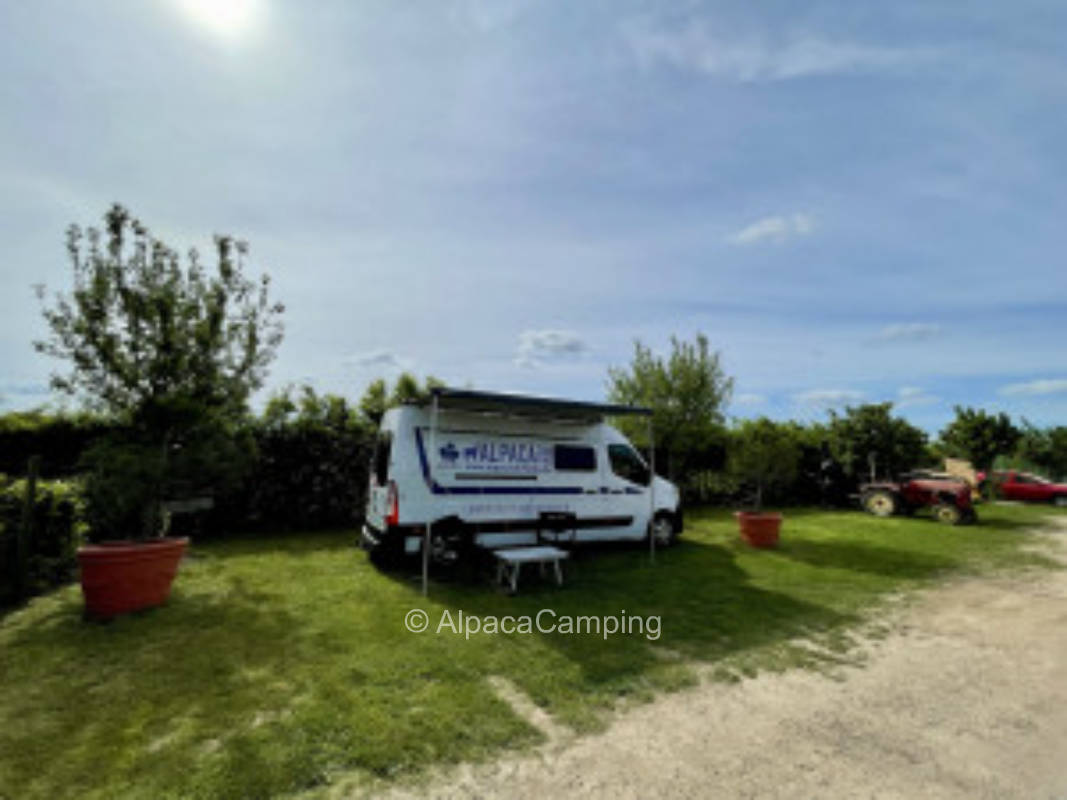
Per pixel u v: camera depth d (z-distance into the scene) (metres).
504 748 3.07
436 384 12.45
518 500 7.88
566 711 3.55
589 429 8.85
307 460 10.51
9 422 8.41
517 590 6.57
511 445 7.98
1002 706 3.78
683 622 5.44
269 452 10.10
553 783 2.75
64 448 8.67
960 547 9.97
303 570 7.16
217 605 5.56
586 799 2.62
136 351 6.65
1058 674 4.36
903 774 2.92
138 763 2.82
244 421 9.24
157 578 5.42
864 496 15.14
